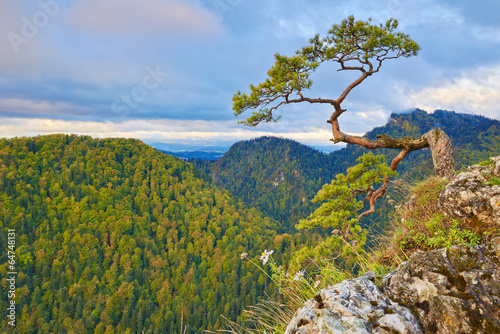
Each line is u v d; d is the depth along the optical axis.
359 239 5.02
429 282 2.10
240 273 111.81
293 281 2.94
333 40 6.33
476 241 2.37
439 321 1.91
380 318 1.96
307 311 2.16
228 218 147.00
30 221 127.88
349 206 6.48
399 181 4.99
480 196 2.63
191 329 91.81
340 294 2.20
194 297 104.19
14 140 165.12
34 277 105.88
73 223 131.62
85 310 96.62
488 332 1.73
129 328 92.69
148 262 122.06
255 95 6.36
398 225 3.79
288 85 6.05
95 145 181.25
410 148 5.82
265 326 2.57
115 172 165.75
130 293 103.81
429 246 2.92
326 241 5.57
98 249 122.75
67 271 108.19
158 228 139.50
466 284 1.98
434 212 3.45
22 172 147.50
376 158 6.33
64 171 154.75
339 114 6.59
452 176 4.39
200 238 132.38
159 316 95.38
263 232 143.50
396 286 2.24
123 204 148.00
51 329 92.25
